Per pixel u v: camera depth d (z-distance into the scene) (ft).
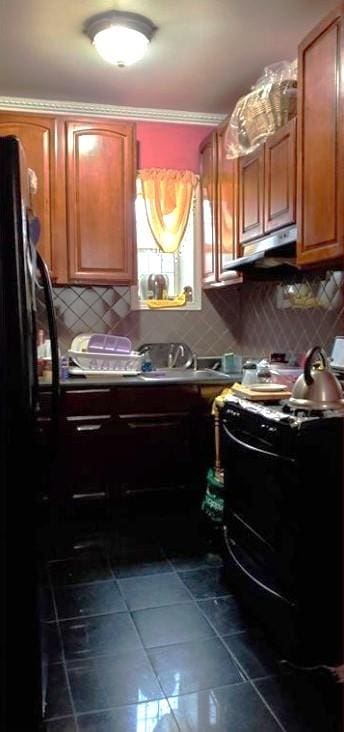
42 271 6.13
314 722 5.65
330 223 7.11
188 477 11.49
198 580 8.70
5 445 5.24
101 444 11.00
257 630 7.32
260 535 7.32
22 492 5.31
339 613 6.55
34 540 5.41
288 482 6.51
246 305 13.09
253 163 9.83
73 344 12.04
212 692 6.11
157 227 12.58
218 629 7.34
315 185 7.50
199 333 13.23
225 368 12.48
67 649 6.89
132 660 6.68
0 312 5.16
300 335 10.61
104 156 11.50
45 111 12.01
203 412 11.39
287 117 8.93
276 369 9.92
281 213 8.71
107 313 12.60
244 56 9.92
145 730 5.54
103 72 10.49
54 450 6.24
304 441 6.36
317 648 6.50
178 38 9.28
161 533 10.60
